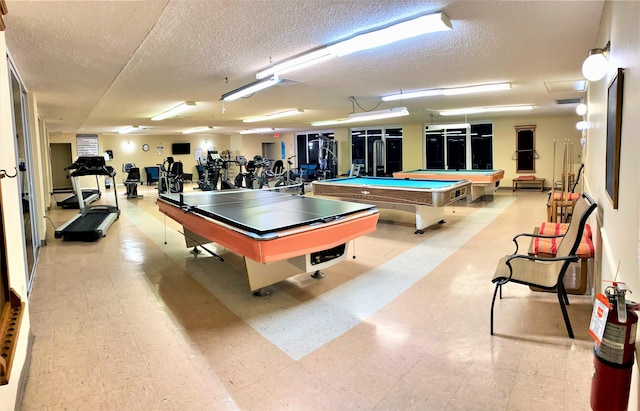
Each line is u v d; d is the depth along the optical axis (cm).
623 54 194
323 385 209
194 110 841
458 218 692
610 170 227
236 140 1855
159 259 463
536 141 1184
